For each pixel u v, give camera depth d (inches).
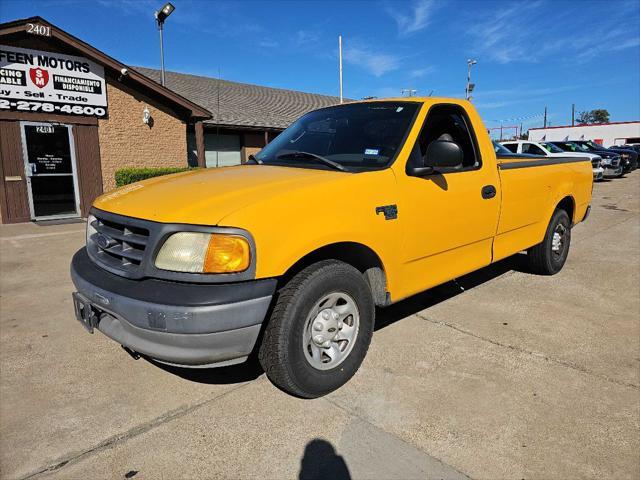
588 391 121.8
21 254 277.0
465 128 164.4
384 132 145.3
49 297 197.2
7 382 128.0
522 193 183.2
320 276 113.6
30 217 423.8
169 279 100.5
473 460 96.7
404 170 134.9
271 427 107.7
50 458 98.1
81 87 445.1
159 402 118.3
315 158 141.8
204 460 97.3
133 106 487.8
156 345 101.0
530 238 199.3
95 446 101.8
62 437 104.9
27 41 407.8
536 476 92.4
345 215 117.1
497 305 183.8
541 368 133.6
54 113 431.8
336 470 94.0
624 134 1966.0
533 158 259.0
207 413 113.3
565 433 105.1
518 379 127.6
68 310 181.8
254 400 119.0
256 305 100.6
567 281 215.8
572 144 822.5
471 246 162.4
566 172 216.1
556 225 216.7
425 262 144.2
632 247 287.6
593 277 222.1
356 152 142.6
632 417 111.0
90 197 463.8
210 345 99.1
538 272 222.8
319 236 110.9
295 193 110.8
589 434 104.8
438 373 130.7
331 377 119.2
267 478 92.2
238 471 94.1
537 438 103.4
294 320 110.3
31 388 125.0
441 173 145.5
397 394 120.5
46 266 247.6
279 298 111.0
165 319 97.0
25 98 413.4
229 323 98.5
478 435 104.5
